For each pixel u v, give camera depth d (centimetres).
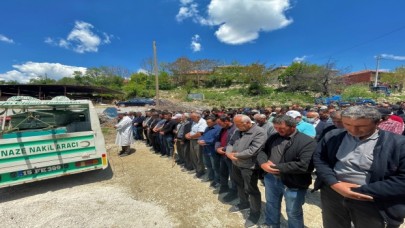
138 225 341
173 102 2897
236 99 3472
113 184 507
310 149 237
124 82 5628
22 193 462
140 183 508
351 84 3772
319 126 496
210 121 471
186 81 5366
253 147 304
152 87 5050
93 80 5434
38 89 1517
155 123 813
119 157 743
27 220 357
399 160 158
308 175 248
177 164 644
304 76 3441
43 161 439
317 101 2866
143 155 766
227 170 435
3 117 450
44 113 494
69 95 1856
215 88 5106
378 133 176
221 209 382
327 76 3234
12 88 1453
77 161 477
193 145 535
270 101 3152
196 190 461
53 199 428
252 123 327
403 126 389
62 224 344
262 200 410
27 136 433
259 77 3947
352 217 192
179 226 337
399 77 4331
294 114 458
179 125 666
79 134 479
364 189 167
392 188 155
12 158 412
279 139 267
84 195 445
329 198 209
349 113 172
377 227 173
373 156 171
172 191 461
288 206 257
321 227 321
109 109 1686
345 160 187
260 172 319
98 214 372
